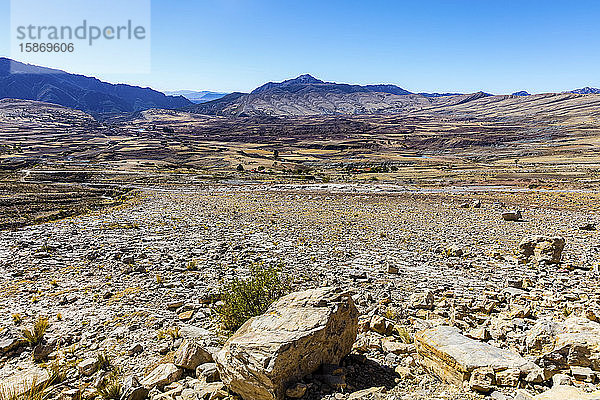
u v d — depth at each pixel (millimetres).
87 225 37719
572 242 32156
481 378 7609
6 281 18234
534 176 118938
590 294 16719
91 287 17500
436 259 25172
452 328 9406
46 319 12727
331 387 7816
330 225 40875
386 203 67375
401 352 9938
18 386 8602
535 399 6750
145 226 37656
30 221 40875
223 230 35844
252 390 7535
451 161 193125
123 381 9023
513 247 29547
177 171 145375
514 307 14531
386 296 16625
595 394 6570
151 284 17969
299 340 7953
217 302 14867
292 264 22797
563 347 8469
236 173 144000
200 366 9117
